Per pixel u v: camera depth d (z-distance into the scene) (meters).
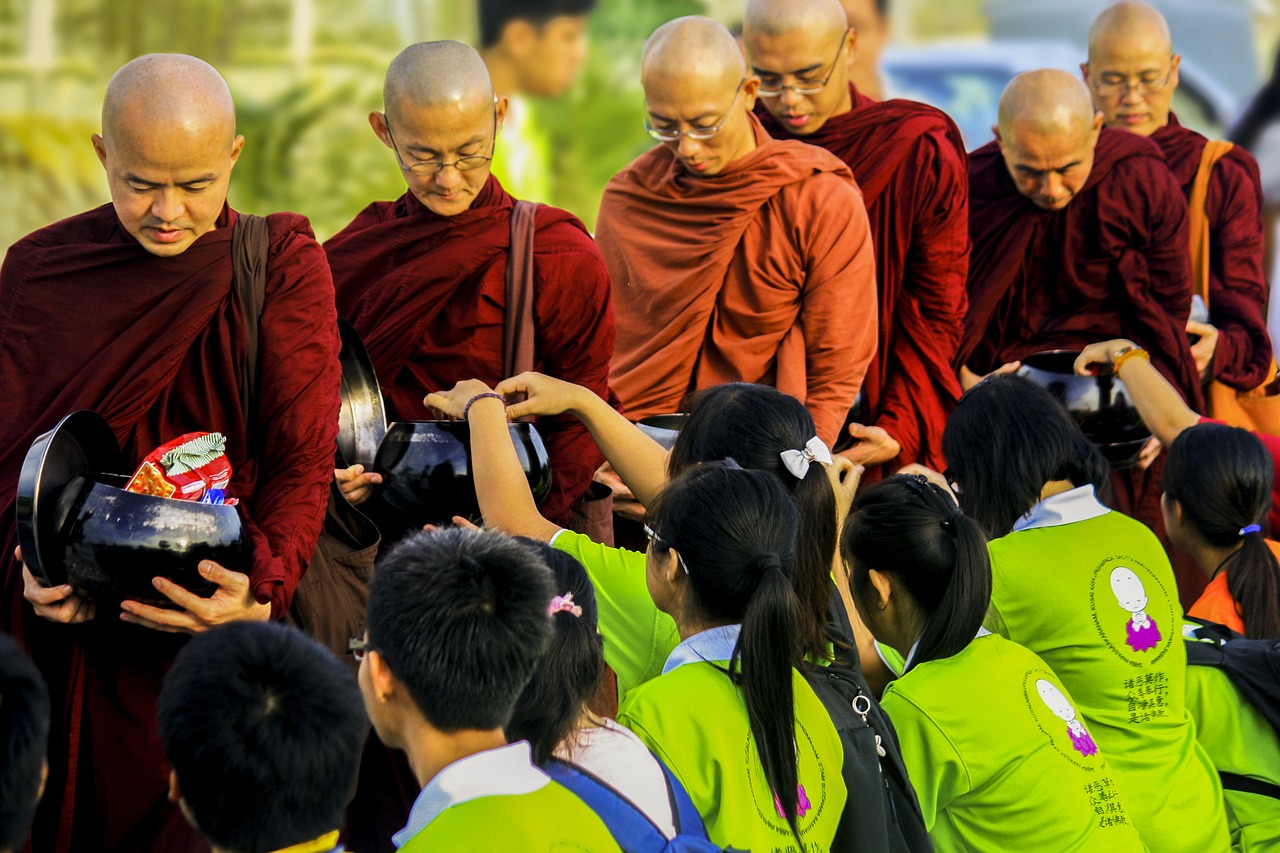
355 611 4.70
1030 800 3.71
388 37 15.22
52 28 14.71
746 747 3.29
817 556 3.60
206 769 2.68
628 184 6.40
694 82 5.88
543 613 2.94
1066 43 14.62
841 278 6.12
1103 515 4.41
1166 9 14.20
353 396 4.79
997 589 4.29
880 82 14.73
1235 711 4.51
